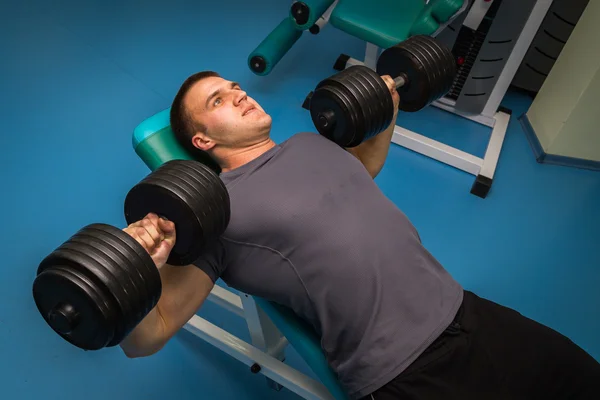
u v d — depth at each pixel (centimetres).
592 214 213
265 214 105
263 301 122
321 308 103
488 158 223
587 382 100
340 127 126
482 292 186
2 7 280
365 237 106
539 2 194
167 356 162
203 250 97
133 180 211
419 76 137
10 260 179
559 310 182
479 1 186
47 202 199
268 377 150
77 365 157
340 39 284
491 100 234
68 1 290
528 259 196
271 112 243
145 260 82
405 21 208
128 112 237
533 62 248
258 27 287
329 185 112
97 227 83
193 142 135
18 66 250
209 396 155
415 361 101
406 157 229
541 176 227
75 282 75
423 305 104
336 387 110
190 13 292
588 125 214
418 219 207
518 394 100
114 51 265
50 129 225
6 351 157
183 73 258
